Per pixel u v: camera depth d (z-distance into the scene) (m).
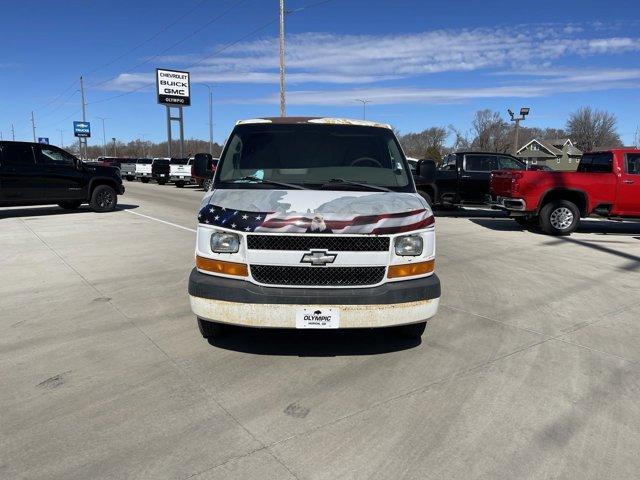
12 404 3.43
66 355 4.27
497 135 77.88
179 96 52.59
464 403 3.50
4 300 5.91
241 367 4.04
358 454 2.90
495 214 16.66
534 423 3.25
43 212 15.34
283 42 26.91
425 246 3.94
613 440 3.08
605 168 11.87
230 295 3.71
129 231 11.45
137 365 4.07
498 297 6.20
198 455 2.88
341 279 3.75
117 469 2.75
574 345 4.62
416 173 5.56
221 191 4.28
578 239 11.03
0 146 12.99
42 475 2.69
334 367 4.05
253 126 5.08
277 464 2.80
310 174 4.62
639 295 6.37
